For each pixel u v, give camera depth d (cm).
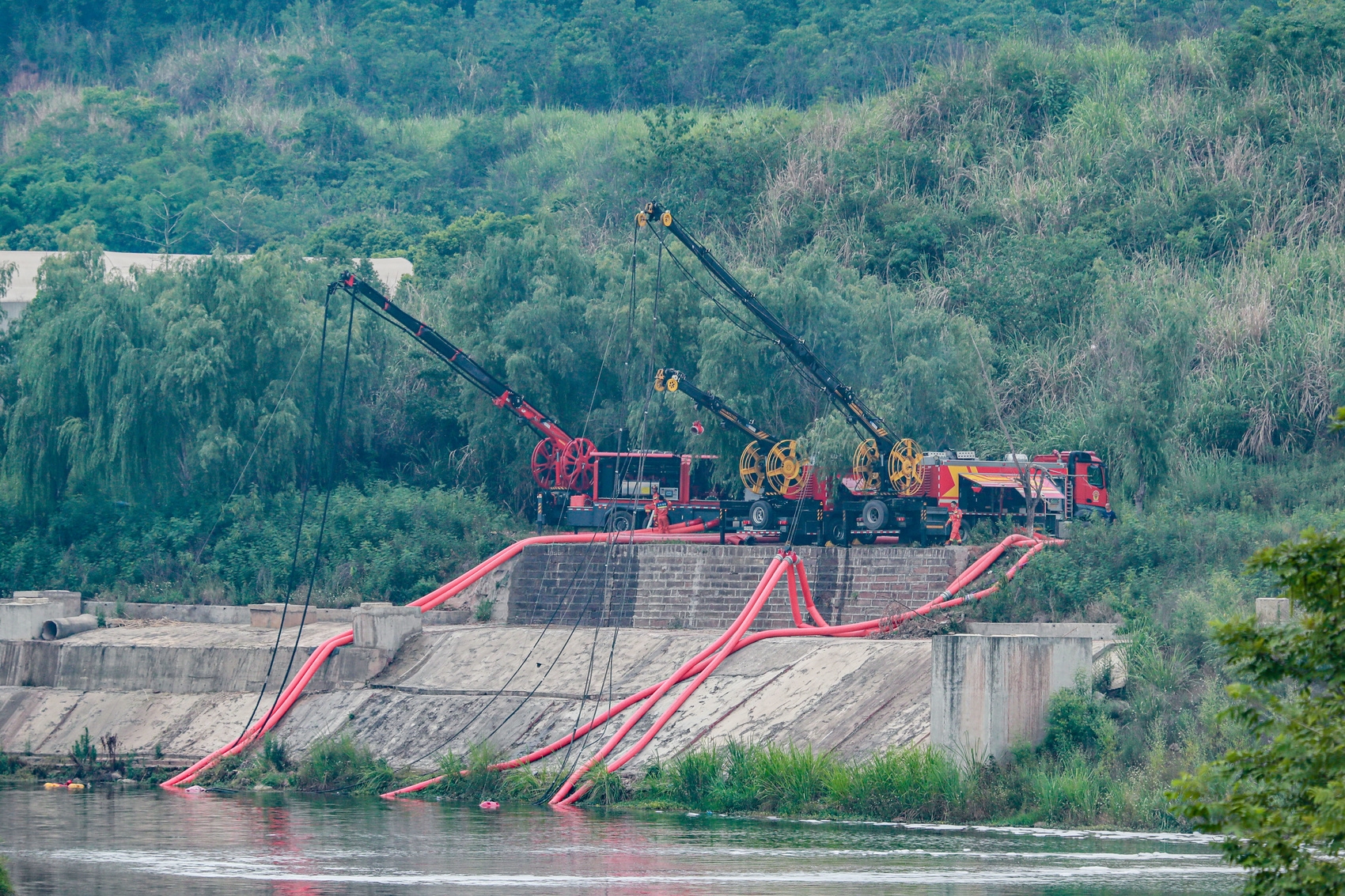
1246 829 5209
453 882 9675
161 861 10462
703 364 18750
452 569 18438
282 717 15438
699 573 16212
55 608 17700
